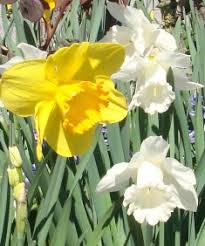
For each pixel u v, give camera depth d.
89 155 0.80
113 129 0.85
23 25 0.91
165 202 0.72
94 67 0.68
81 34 0.94
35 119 0.67
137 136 0.87
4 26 1.04
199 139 0.91
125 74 0.78
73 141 0.69
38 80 0.67
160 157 0.73
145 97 0.77
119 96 0.69
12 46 0.96
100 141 0.87
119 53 0.68
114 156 0.85
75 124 0.68
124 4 0.79
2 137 0.91
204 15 1.16
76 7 1.00
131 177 0.74
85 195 0.90
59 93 0.68
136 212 0.72
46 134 0.69
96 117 0.69
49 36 0.76
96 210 0.85
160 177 0.72
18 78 0.67
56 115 0.69
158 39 0.78
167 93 0.77
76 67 0.68
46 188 0.83
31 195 0.77
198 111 0.92
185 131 0.84
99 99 0.68
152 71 0.77
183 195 0.74
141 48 0.77
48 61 0.67
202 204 0.88
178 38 1.04
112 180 0.73
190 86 0.80
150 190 0.73
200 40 1.00
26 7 0.72
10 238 0.86
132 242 0.82
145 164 0.73
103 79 0.69
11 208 0.82
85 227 0.84
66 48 0.66
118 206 0.75
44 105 0.68
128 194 0.72
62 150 0.69
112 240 0.86
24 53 0.72
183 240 0.86
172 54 0.77
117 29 0.78
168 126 0.83
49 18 0.76
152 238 0.82
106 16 0.88
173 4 1.22
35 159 0.86
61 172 0.79
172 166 0.73
